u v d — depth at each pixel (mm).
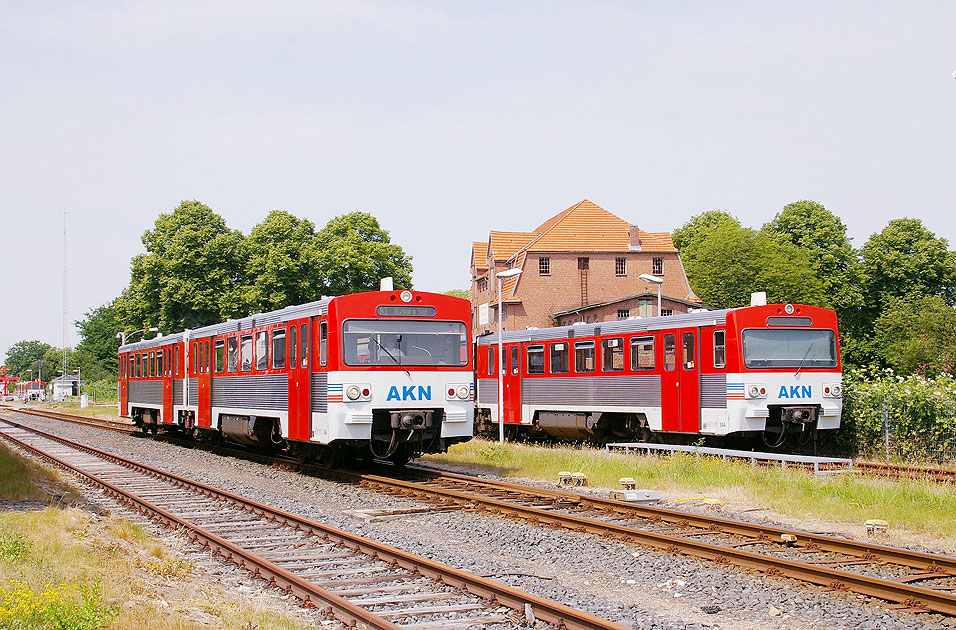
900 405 21453
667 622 7625
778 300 58188
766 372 20188
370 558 9977
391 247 59938
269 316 19828
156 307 62250
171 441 28656
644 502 14414
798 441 21391
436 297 17734
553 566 9859
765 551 10461
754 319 20297
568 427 24828
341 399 16594
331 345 16844
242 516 13109
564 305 59469
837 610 7961
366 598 8383
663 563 9727
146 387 29547
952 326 44750
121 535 11531
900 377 22094
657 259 60906
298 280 57844
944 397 20547
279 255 57875
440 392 17438
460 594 8391
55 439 29953
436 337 17594
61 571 8906
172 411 26641
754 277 59500
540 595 8461
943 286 65312
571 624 7250
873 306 66312
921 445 21016
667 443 22984
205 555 10430
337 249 57750
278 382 19125
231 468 20125
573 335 24672
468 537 11547
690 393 21047
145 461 21984
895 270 64938
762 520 12836
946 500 13273
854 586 8477
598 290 59906
